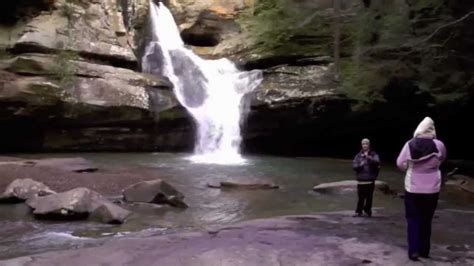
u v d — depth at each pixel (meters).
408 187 6.87
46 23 22.84
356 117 23.88
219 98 25.48
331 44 25.05
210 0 30.45
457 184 15.20
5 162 15.66
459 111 23.62
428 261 6.83
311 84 23.77
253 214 11.44
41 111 20.97
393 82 22.31
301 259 6.82
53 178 13.80
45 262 6.50
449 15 20.92
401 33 21.84
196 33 30.41
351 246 7.59
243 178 15.45
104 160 19.73
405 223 9.63
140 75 23.61
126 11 26.95
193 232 8.53
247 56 27.06
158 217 10.75
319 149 26.20
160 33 29.02
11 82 20.50
